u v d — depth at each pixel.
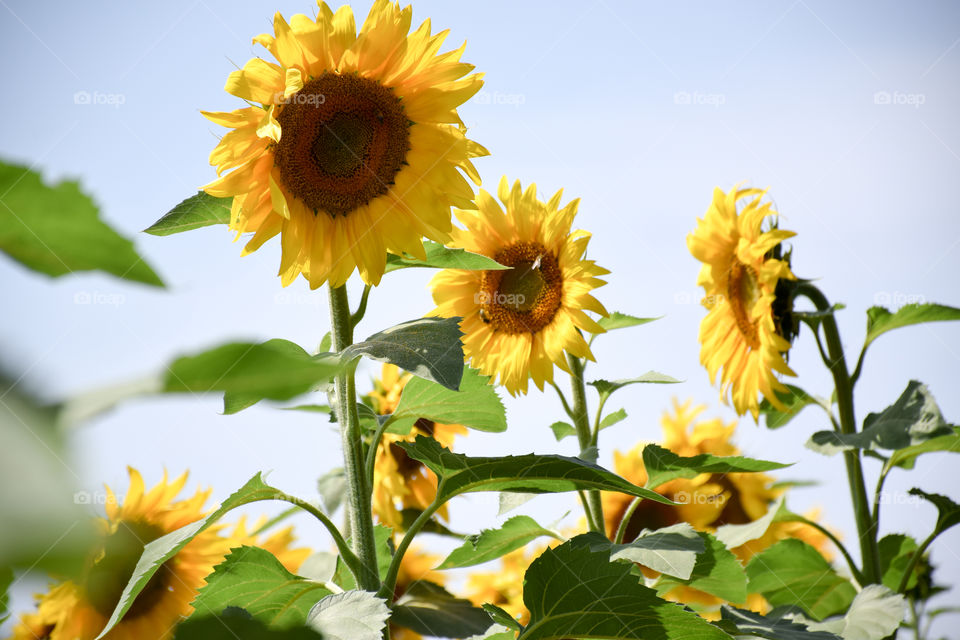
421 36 1.94
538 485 1.88
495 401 1.93
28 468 0.24
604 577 1.83
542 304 2.27
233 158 1.88
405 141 1.95
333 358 1.75
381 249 1.93
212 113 1.86
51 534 0.24
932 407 2.22
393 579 1.86
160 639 1.98
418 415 1.95
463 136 1.97
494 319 2.28
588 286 2.25
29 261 0.37
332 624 1.75
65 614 1.94
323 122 1.91
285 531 2.08
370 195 1.93
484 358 2.27
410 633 2.13
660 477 2.09
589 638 1.88
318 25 1.91
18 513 0.23
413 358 1.74
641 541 1.96
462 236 2.29
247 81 1.87
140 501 2.01
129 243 0.37
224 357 0.28
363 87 1.93
